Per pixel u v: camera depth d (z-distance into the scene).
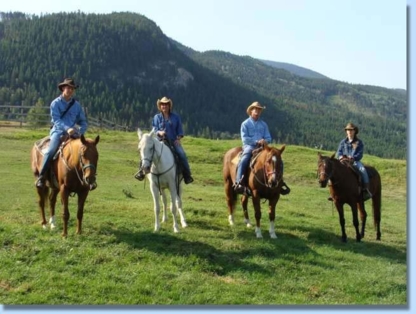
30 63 150.38
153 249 10.73
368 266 11.50
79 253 10.12
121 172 22.78
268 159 11.75
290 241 12.41
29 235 10.74
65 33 176.88
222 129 173.88
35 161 11.77
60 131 11.28
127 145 31.88
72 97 11.75
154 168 11.88
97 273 9.56
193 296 9.06
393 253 13.05
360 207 14.11
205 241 11.48
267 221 14.63
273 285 9.92
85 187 10.84
